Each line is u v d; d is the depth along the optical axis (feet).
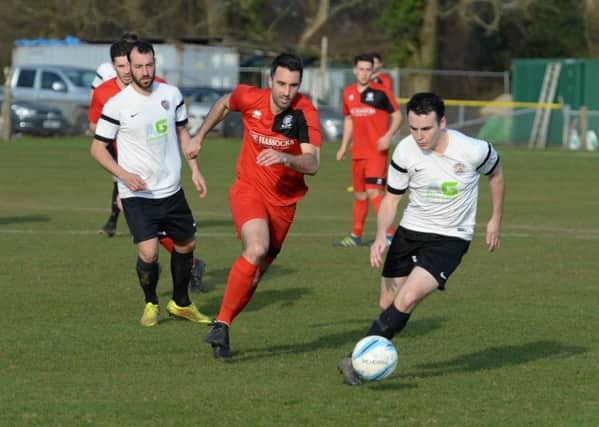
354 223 102.06
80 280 80.48
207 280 82.74
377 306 72.79
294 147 57.67
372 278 84.07
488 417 46.98
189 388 50.93
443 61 406.62
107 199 139.44
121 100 64.59
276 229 59.26
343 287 80.02
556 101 293.84
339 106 293.43
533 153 244.42
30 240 101.40
